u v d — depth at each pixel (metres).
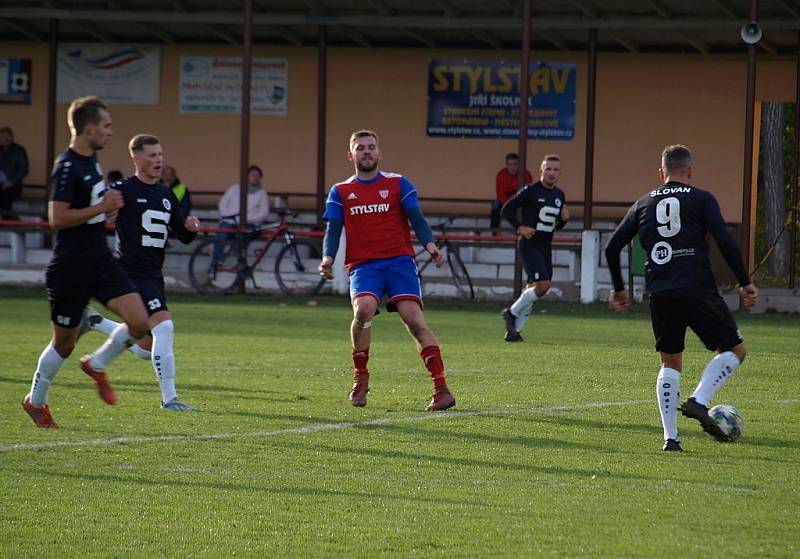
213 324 53.84
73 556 17.39
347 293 71.38
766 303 65.75
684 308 25.64
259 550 17.69
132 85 86.44
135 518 19.55
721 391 35.28
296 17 76.12
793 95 80.62
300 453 25.03
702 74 81.31
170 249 79.06
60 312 26.62
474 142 84.19
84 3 77.19
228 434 27.11
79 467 23.38
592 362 41.50
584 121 83.12
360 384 31.66
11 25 81.94
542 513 19.98
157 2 75.75
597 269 69.38
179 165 86.56
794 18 71.44
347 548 17.80
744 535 18.53
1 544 18.00
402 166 84.94
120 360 41.03
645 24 72.31
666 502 20.81
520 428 28.39
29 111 86.69
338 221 32.03
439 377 30.81
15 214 78.31
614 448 25.97
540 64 83.31
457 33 80.62
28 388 33.81
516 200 48.28
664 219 25.80
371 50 84.56
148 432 27.27
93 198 26.16
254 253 76.06
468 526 19.11
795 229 70.88
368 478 22.70
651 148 82.12
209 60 85.75
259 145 85.75
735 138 81.31
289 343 46.72
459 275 75.31
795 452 25.67
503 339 49.16
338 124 85.19
